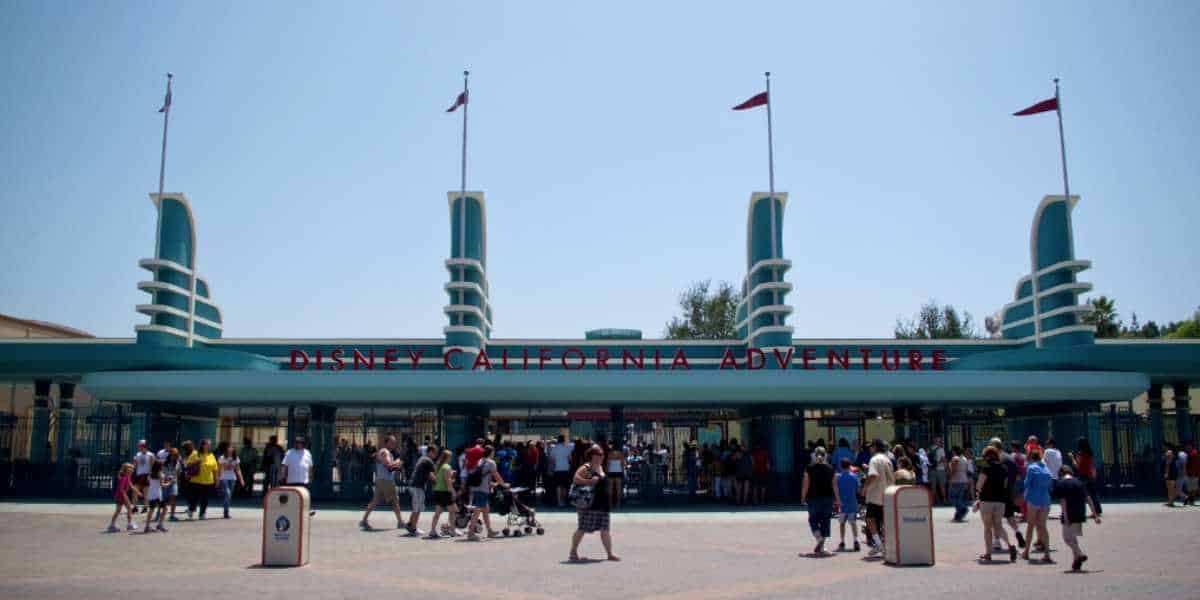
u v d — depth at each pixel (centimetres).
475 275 3666
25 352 3253
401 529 2177
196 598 1240
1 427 3316
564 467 2786
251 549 1769
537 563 1603
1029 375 3105
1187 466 2820
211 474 2386
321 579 1409
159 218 3488
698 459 3466
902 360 3909
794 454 3291
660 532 2150
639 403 3309
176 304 3512
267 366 3572
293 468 2225
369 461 3164
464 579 1418
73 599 1229
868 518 1744
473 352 3534
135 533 2044
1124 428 3525
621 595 1276
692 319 7262
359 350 3841
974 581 1388
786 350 3431
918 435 3716
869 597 1254
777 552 1767
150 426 3178
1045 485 1616
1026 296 3919
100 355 3231
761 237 3694
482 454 2148
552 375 3048
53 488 3083
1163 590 1303
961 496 2397
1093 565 1558
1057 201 3638
